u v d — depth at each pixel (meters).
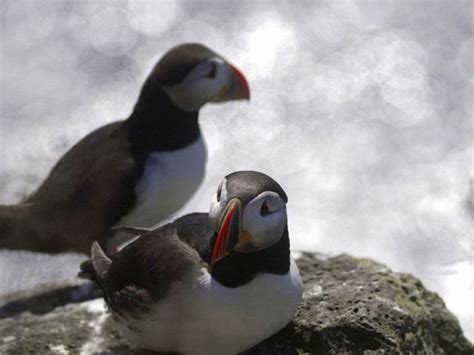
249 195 6.53
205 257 6.93
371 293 7.97
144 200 9.65
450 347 8.43
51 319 8.91
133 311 7.20
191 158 9.88
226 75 9.89
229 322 6.84
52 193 9.64
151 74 9.84
